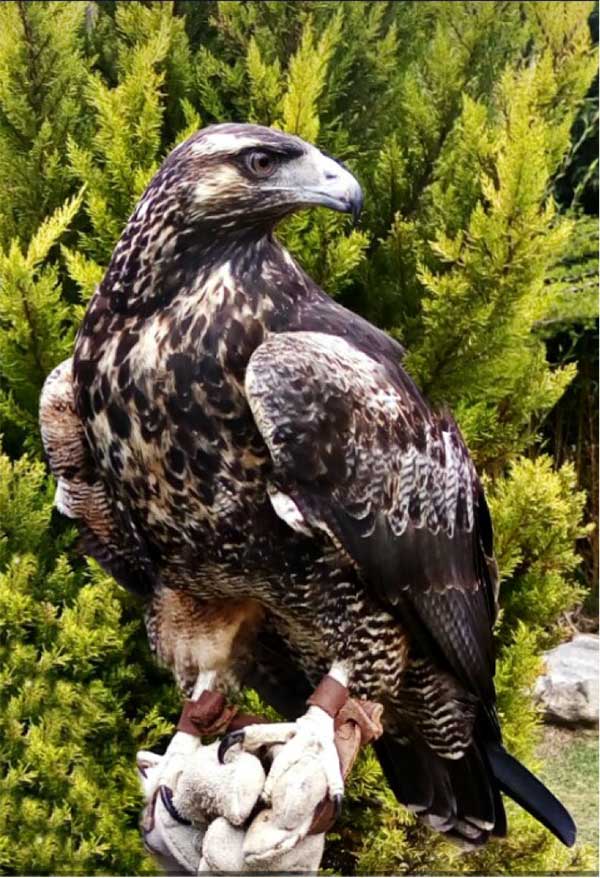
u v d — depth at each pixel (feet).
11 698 5.36
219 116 5.76
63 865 5.36
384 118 5.91
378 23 5.95
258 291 4.09
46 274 5.45
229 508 4.11
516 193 4.87
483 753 4.65
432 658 4.45
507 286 4.94
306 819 3.92
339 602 4.24
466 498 4.51
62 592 5.50
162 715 5.63
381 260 5.70
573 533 5.73
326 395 4.01
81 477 4.31
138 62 5.47
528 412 5.78
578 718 7.97
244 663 4.45
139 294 4.07
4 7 5.56
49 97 5.61
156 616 4.42
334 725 4.17
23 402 5.47
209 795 4.01
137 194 5.32
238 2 5.87
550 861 5.78
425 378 4.94
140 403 4.06
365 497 4.11
